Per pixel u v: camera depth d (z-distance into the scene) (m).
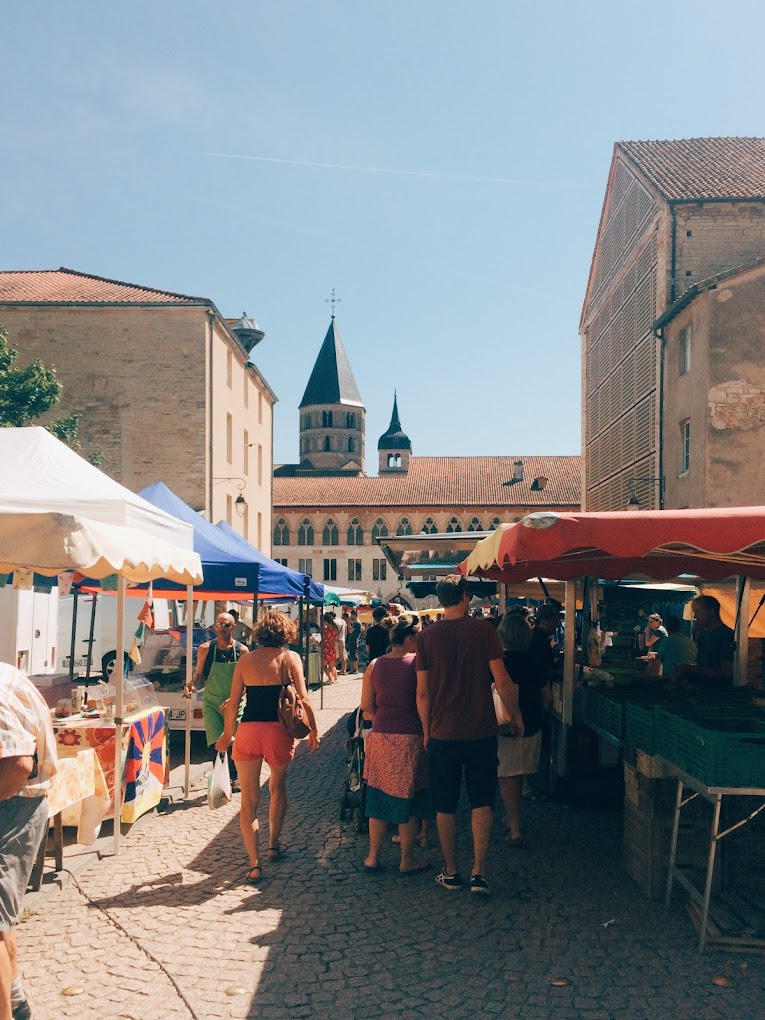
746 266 23.02
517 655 7.41
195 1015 4.27
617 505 33.19
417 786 6.56
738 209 27.30
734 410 23.19
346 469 114.62
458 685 6.06
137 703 8.45
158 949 5.09
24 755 3.61
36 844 3.83
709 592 12.74
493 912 5.64
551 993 4.48
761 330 23.17
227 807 8.91
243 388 41.47
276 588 13.61
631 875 6.34
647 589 15.20
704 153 31.94
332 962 4.89
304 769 11.03
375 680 6.65
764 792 4.96
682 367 26.02
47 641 15.53
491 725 6.09
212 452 34.53
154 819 8.40
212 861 6.91
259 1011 4.32
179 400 33.88
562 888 6.13
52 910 5.76
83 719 7.79
